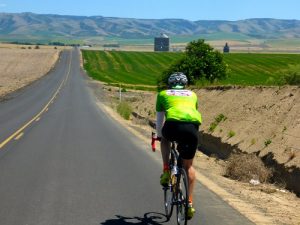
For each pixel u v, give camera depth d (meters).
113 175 10.78
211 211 7.72
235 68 108.56
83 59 154.38
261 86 18.19
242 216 7.45
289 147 11.47
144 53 179.12
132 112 35.22
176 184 6.54
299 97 13.91
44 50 189.38
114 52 185.62
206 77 45.75
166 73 46.50
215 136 16.66
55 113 31.50
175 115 6.08
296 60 126.19
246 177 11.34
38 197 8.47
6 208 7.68
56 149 15.09
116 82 89.12
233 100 19.31
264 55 147.12
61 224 6.82
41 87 67.88
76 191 9.02
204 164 13.88
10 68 121.00
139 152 14.96
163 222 6.99
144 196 8.68
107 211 7.57
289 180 10.48
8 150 14.66
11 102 42.12
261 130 13.91
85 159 13.16
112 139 18.47
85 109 36.00
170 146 6.64
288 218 7.63
